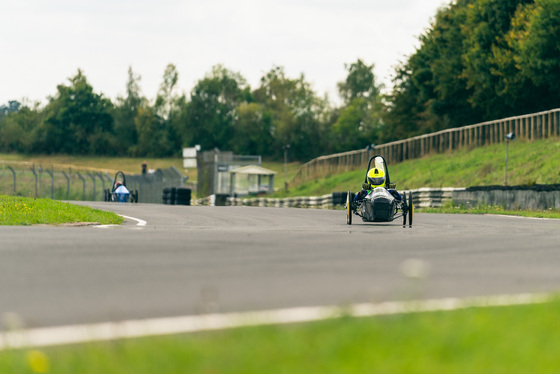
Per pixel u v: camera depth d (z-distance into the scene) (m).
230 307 22.36
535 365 14.36
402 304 21.41
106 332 18.23
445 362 14.53
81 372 14.23
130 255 36.44
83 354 15.61
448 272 31.12
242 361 14.52
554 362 14.56
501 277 29.77
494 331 17.25
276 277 29.03
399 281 28.11
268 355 14.97
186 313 21.42
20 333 18.27
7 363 15.13
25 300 23.78
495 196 117.25
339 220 78.56
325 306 22.42
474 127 193.88
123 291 25.52
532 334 17.11
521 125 179.00
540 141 169.88
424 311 20.22
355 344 15.68
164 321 19.83
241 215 88.56
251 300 23.61
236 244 42.72
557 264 34.66
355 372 13.66
